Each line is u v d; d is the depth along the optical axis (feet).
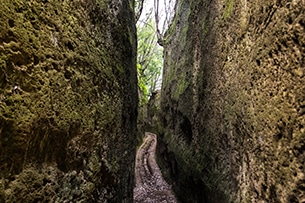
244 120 14.21
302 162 9.09
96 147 13.51
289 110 9.82
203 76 25.16
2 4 7.82
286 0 10.25
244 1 15.30
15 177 7.98
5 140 7.60
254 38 13.43
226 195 17.29
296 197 9.35
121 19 20.08
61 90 10.37
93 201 12.92
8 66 7.79
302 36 9.16
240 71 15.26
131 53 22.98
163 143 48.19
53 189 9.73
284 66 10.27
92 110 13.15
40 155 9.19
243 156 14.56
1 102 7.52
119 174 17.29
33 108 8.69
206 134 23.17
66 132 10.53
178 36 44.45
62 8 11.20
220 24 20.43
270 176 11.14
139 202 33.63
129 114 21.20
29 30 8.85
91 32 14.14
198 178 25.18
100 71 14.52
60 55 10.48
